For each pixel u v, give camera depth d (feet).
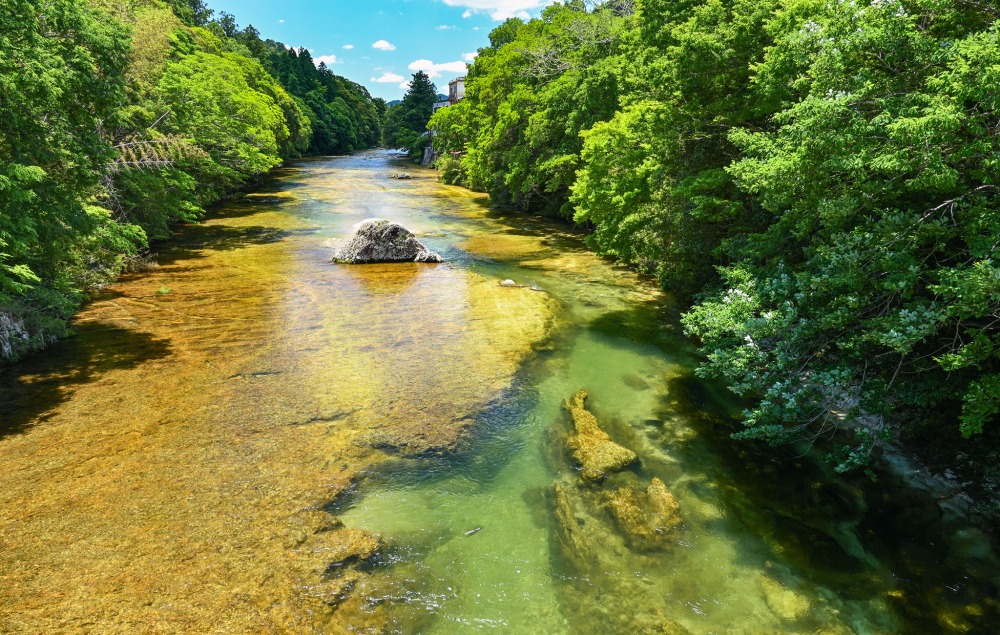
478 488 27.37
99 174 53.47
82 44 45.42
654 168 54.44
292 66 355.77
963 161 24.47
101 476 26.20
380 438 30.96
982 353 21.54
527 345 45.11
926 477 28.32
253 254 73.92
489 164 130.62
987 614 20.35
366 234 71.26
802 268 33.09
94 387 35.24
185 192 85.71
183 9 219.00
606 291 60.95
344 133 358.23
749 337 30.53
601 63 87.15
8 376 36.50
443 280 63.05
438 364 40.83
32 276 35.86
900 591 21.47
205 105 108.06
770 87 35.65
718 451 31.24
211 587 20.06
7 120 38.96
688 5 48.88
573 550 23.41
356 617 19.40
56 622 18.11
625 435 32.86
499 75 134.00
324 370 38.88
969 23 25.95
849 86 25.93
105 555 21.24
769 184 27.50
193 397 34.35
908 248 23.66
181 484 25.89
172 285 58.34
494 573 21.93
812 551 23.66
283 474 27.14
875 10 25.20
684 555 23.34
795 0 34.09
